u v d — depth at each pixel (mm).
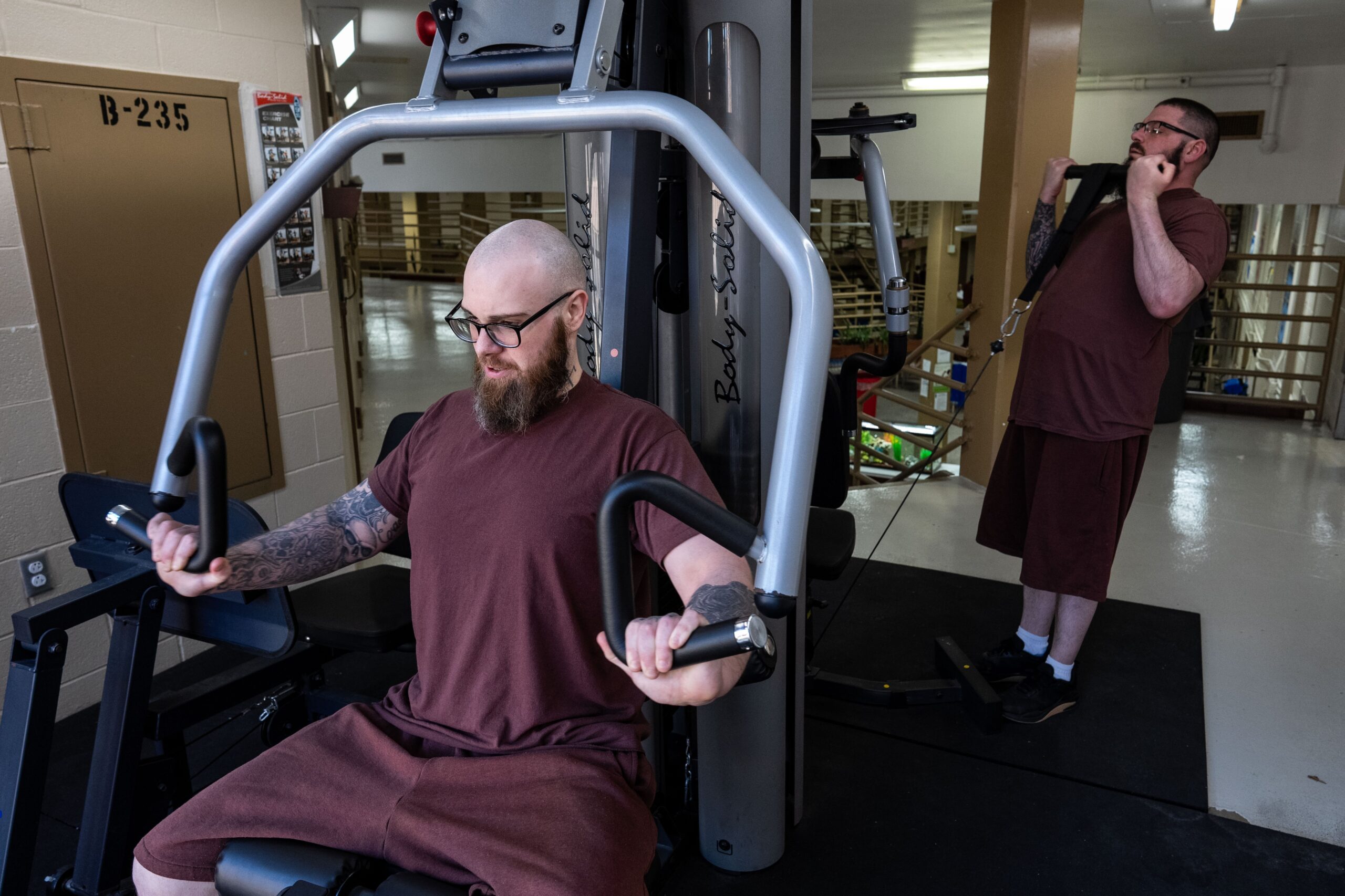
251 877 1087
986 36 5164
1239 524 3951
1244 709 2555
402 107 1101
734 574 1044
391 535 1356
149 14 2461
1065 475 2340
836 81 7453
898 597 3242
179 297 2633
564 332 1143
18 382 2305
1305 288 5461
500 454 1181
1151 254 2102
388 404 6609
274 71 2818
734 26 1522
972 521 4004
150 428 2609
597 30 1036
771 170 1608
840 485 2125
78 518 1650
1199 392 6176
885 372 2018
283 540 1272
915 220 13023
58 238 2328
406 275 16078
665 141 1641
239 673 1754
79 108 2324
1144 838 2025
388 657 2855
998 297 4211
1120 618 3086
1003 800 2156
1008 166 4098
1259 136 6570
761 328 1671
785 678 1867
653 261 1377
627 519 874
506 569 1150
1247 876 1907
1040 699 2480
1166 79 6766
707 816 1904
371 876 1092
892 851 1987
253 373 2842
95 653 2561
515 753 1158
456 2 1126
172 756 1678
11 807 1427
